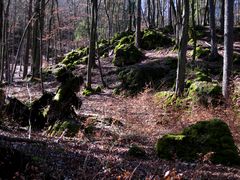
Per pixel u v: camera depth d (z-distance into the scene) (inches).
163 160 366.9
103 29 2427.4
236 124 509.0
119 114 629.9
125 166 323.0
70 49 2311.8
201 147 374.9
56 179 265.1
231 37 647.8
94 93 919.7
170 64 987.3
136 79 914.1
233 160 365.7
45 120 498.6
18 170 255.6
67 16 1919.3
